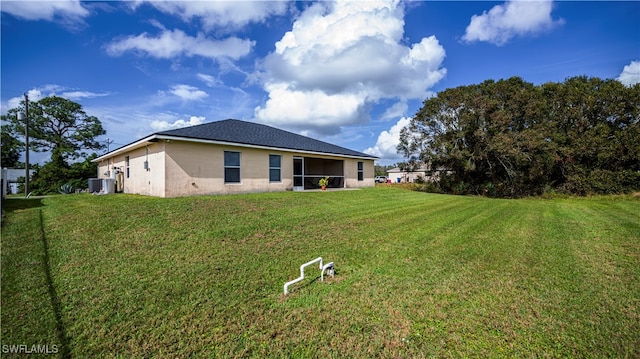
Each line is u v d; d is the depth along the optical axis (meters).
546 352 2.54
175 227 6.62
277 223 7.45
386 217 8.92
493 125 21.20
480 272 4.46
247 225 7.08
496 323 2.99
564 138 21.27
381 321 3.03
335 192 15.34
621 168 20.27
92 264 4.45
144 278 4.00
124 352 2.49
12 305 3.19
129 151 14.15
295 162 17.89
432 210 10.73
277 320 3.04
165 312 3.14
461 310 3.27
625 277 4.28
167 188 10.66
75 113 32.41
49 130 31.47
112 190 14.13
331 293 3.69
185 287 3.76
